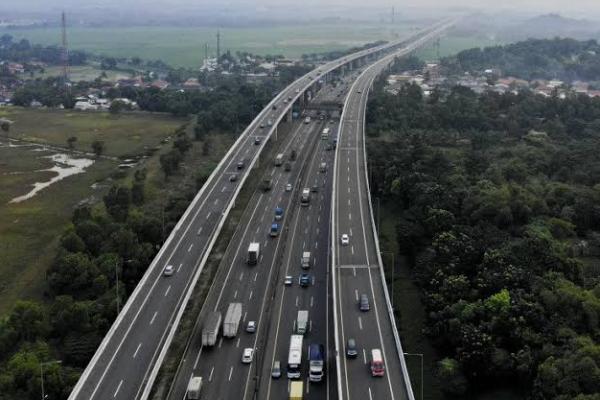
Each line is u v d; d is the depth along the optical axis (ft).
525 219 636.48
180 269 556.10
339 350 431.43
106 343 439.22
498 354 437.99
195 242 610.65
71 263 558.97
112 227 638.94
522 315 458.91
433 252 569.23
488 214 631.97
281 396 414.21
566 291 468.34
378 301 494.59
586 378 394.73
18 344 478.18
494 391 446.60
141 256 587.27
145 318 475.31
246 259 617.21
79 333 485.15
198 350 467.93
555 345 440.45
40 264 639.35
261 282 574.56
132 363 419.95
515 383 446.19
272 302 539.70
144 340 447.01
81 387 393.09
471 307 474.90
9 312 540.52
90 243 618.44
